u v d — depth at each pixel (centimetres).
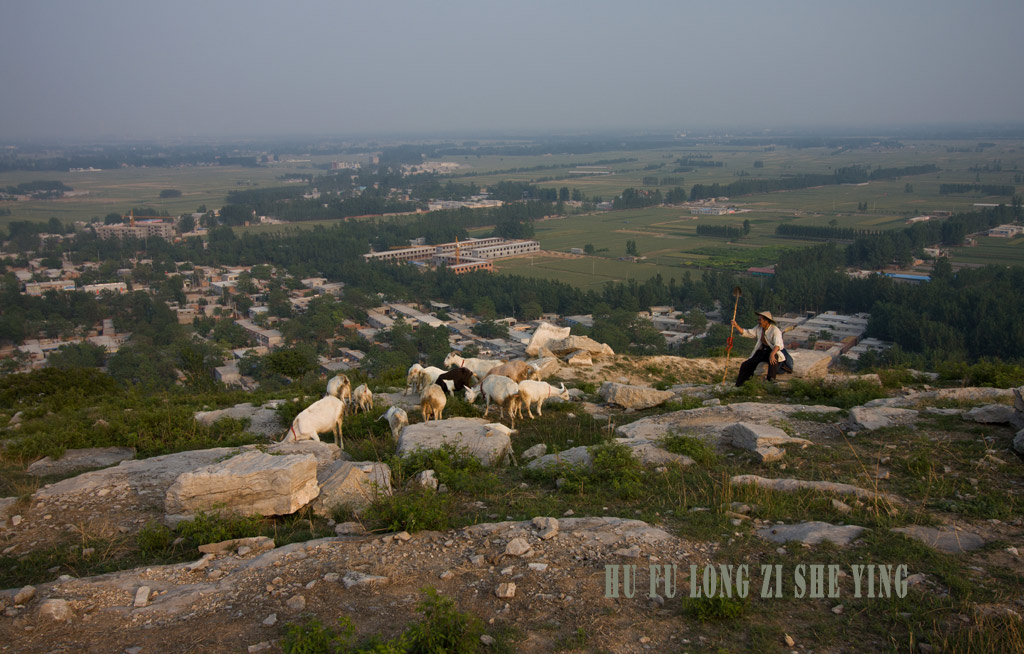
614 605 736
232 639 698
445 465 1209
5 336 8488
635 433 1436
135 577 845
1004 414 1257
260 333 9000
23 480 1382
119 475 1253
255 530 991
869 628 683
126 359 7100
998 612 684
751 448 1219
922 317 7388
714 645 667
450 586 788
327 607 751
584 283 12050
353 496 1086
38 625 727
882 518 902
